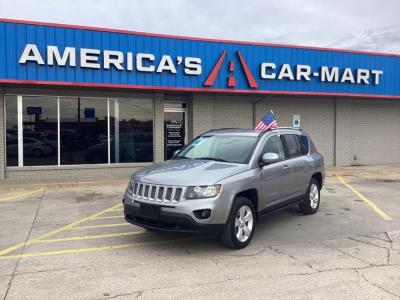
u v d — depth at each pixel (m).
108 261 5.68
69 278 5.04
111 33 12.54
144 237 6.89
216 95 15.41
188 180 5.89
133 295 4.55
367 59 16.72
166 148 14.95
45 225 7.68
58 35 11.95
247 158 6.78
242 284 4.88
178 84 13.48
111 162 13.96
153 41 13.07
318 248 6.35
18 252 6.07
